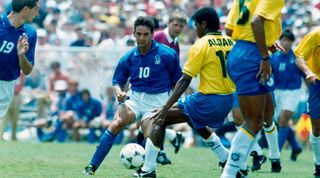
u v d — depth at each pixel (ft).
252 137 85.97
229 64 86.07
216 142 104.94
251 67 84.07
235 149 86.02
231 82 99.40
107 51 196.75
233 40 91.61
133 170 109.40
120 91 107.04
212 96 98.89
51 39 243.19
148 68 107.86
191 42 226.58
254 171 116.88
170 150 162.91
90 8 269.64
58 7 270.67
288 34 155.22
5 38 100.63
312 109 106.73
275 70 157.58
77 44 224.94
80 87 196.75
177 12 131.23
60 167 112.68
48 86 198.18
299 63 103.35
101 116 193.06
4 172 102.99
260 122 85.92
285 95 156.87
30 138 197.57
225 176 86.28
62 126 194.49
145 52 107.96
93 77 196.44
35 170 106.83
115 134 102.58
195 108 98.99
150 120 97.76
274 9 82.12
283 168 126.93
